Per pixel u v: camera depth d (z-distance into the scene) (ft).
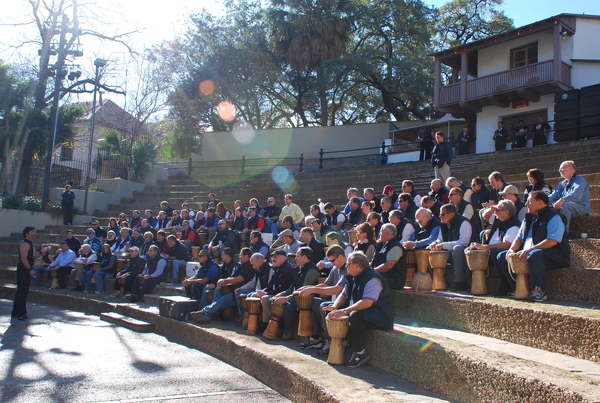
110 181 69.51
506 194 24.29
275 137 93.15
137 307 32.81
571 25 66.59
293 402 16.87
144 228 47.11
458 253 22.72
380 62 107.14
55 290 42.06
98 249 45.06
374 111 122.42
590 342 14.10
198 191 70.33
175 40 107.86
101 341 26.12
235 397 17.34
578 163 40.70
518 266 18.88
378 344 17.69
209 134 95.96
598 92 52.90
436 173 41.22
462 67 72.64
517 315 16.40
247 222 41.73
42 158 77.82
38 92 72.18
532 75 65.92
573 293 18.58
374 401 13.84
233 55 107.04
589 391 10.62
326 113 107.45
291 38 100.68
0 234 57.47
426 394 14.74
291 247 31.91
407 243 23.73
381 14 101.65
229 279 27.68
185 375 19.98
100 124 104.78
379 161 74.54
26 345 24.71
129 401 16.70
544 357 14.39
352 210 34.81
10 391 17.57
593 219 22.85
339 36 101.71
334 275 21.61
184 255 39.65
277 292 24.73
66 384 18.48
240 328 25.67
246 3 112.16
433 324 19.89
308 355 19.70
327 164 88.07
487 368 13.00
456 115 77.92
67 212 60.64
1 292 42.39
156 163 79.82
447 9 108.27
